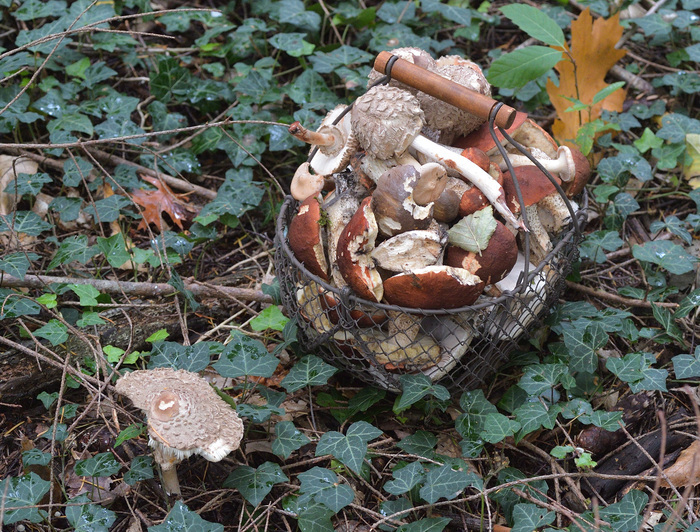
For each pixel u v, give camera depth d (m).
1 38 1.73
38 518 1.25
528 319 1.35
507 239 1.29
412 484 1.27
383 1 1.85
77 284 1.44
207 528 1.24
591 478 1.33
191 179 1.65
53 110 1.61
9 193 1.54
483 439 1.31
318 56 1.69
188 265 1.55
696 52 1.67
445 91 1.29
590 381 1.39
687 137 1.62
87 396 1.39
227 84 1.69
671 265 1.44
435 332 1.34
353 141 1.33
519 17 1.54
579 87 1.64
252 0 1.80
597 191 1.55
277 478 1.29
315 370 1.35
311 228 1.30
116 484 1.32
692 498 1.29
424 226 1.29
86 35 1.72
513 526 1.27
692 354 1.41
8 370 1.38
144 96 1.72
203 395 1.25
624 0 1.77
